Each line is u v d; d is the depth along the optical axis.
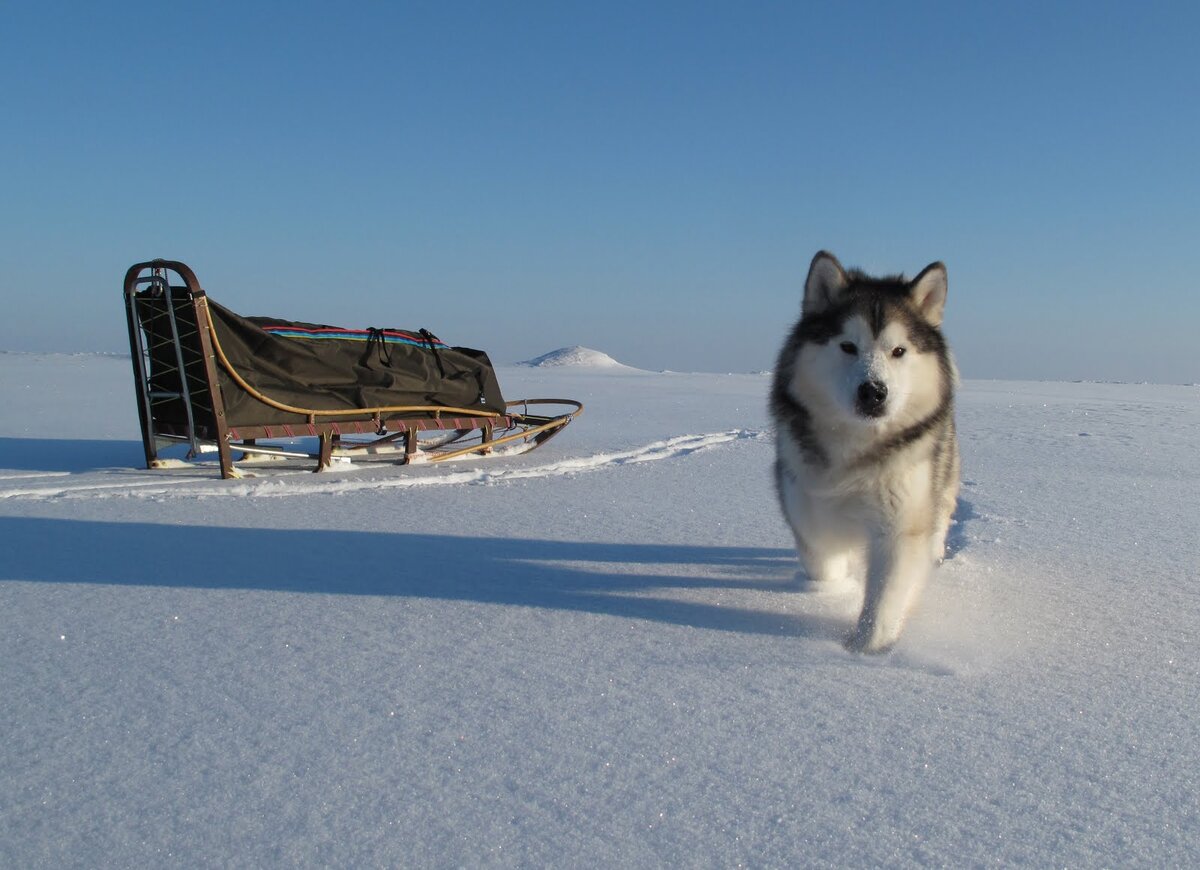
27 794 1.36
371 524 3.31
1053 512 3.54
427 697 1.76
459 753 1.51
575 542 3.08
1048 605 2.36
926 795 1.39
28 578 2.52
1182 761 1.52
